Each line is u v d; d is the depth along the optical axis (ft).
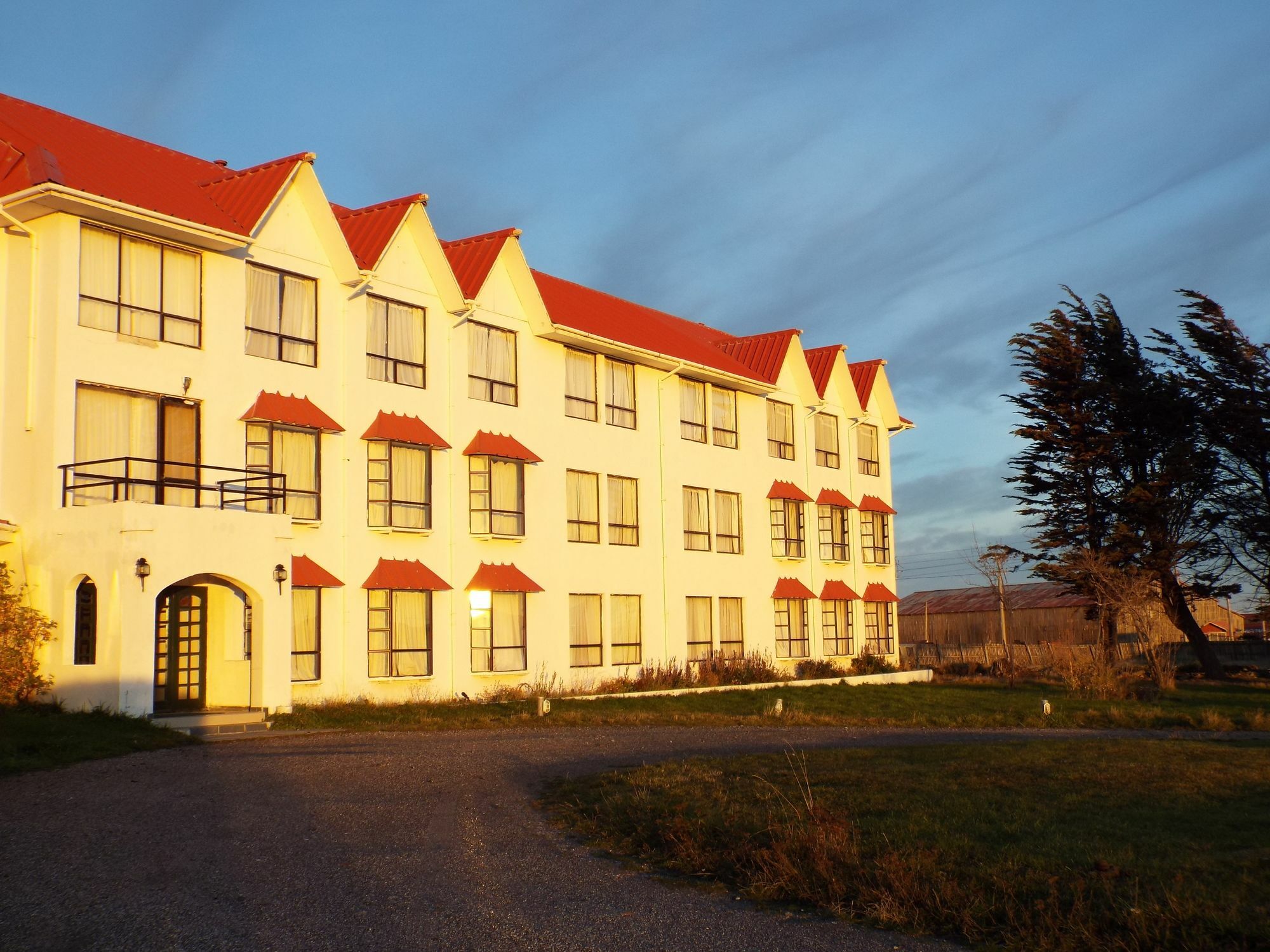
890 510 152.05
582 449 109.40
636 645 114.42
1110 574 133.69
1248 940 27.96
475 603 97.30
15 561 70.90
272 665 73.56
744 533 129.39
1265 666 168.14
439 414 95.04
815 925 30.71
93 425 71.97
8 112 81.46
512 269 103.40
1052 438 152.25
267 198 81.35
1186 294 156.46
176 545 68.03
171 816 41.96
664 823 40.73
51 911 30.32
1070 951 27.94
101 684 65.51
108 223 73.00
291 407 82.58
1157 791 48.16
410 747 62.49
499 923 30.53
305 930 29.43
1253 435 149.69
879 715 91.09
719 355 133.49
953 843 37.60
